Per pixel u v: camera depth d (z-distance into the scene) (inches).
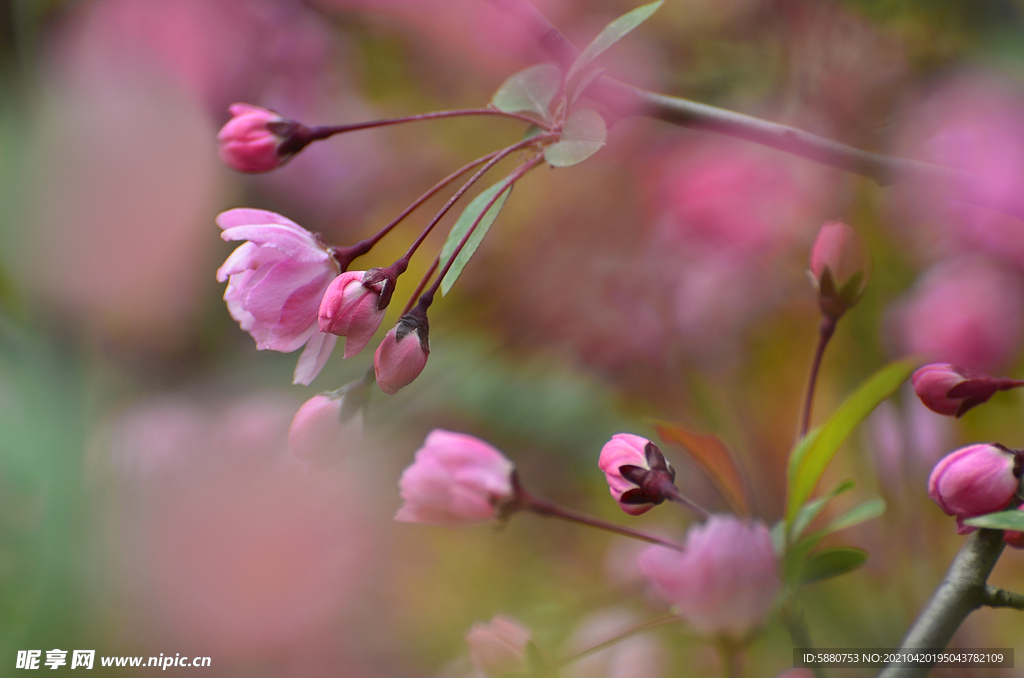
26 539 23.3
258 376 26.3
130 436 24.1
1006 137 25.3
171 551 23.8
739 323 28.2
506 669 22.6
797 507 22.5
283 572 24.3
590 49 22.1
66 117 24.6
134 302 24.9
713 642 21.7
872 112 26.9
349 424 22.3
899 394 25.3
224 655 24.0
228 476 24.3
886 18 26.6
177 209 25.8
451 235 22.1
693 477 27.2
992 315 25.1
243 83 27.3
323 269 22.2
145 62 26.1
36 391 23.4
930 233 25.8
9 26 23.7
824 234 23.1
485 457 22.9
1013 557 26.4
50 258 23.8
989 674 24.8
